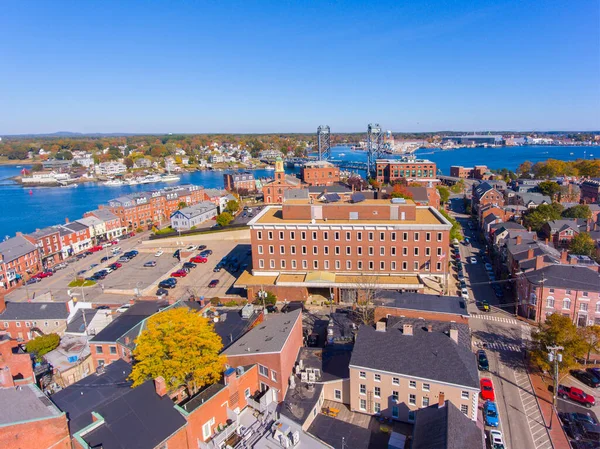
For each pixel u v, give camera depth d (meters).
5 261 113.31
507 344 68.31
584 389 55.91
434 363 47.88
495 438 45.78
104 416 37.78
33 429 36.41
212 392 44.12
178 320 48.72
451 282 96.75
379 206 92.88
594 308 70.44
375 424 49.16
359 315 70.81
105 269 119.19
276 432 43.66
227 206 185.75
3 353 50.81
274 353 49.34
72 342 67.62
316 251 92.00
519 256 90.19
